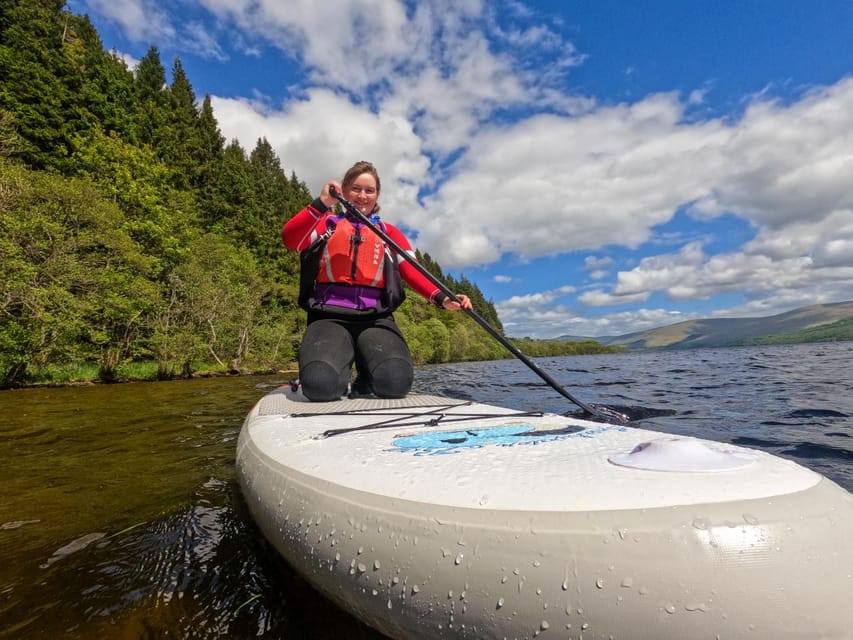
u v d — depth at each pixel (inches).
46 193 544.4
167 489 80.4
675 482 30.0
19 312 475.5
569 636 26.4
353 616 37.4
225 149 1747.0
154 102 1350.9
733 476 30.3
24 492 80.0
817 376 297.4
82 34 1358.3
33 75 869.2
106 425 155.7
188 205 1103.0
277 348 921.5
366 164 101.7
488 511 30.9
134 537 60.1
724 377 315.6
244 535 59.7
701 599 24.8
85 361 547.2
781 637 24.0
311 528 40.0
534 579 27.5
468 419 62.6
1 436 137.7
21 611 43.9
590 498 29.6
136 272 662.5
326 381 85.7
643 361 719.1
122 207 812.0
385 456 44.4
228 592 46.3
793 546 25.7
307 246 99.7
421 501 33.9
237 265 1021.8
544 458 38.2
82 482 85.6
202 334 759.7
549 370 513.0
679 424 131.7
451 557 30.3
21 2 962.7
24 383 433.1
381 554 33.6
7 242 462.3
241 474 64.4
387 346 92.8
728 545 25.8
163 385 408.2
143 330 666.2
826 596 24.5
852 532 27.0
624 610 25.6
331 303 98.0
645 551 26.2
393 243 90.4
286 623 40.8
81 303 510.9
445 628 30.1
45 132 840.3
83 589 47.6
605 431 48.7
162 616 42.6
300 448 52.9
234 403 223.5
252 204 1481.3
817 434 115.1
